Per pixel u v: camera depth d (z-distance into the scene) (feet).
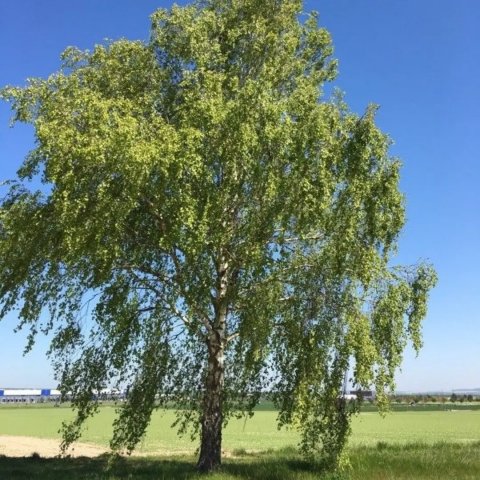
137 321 61.21
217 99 52.49
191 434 65.87
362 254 54.39
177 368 64.23
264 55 64.28
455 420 271.49
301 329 55.47
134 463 80.69
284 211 53.26
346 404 56.44
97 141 46.11
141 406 62.18
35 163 53.93
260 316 54.90
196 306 56.49
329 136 52.70
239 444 135.54
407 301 57.11
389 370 55.01
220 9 67.10
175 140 48.42
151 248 58.23
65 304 62.75
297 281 56.54
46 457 97.40
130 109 51.60
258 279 55.52
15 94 53.42
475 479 57.52
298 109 53.26
